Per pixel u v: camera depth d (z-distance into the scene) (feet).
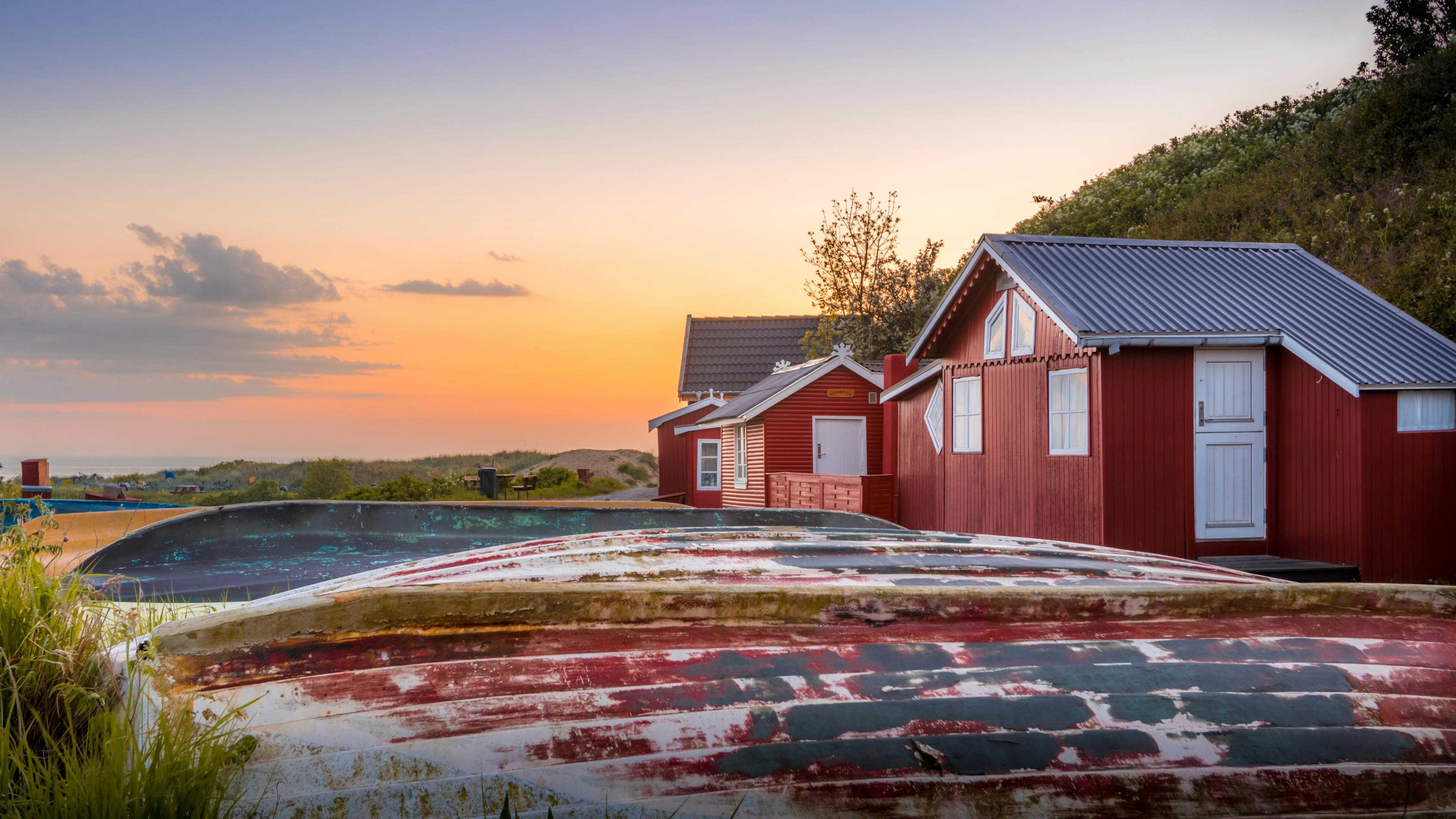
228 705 6.18
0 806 5.22
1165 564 12.90
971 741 6.72
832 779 6.28
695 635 7.46
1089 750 6.82
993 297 42.16
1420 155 63.82
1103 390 33.09
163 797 5.36
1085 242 40.70
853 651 7.52
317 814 5.63
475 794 5.84
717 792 6.09
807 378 65.10
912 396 52.29
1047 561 11.62
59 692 6.29
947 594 8.22
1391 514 31.01
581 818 5.82
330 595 7.04
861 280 104.99
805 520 20.15
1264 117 98.17
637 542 12.35
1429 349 32.94
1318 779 6.97
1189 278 38.24
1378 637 8.67
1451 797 7.05
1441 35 82.17
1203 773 6.83
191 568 15.46
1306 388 33.12
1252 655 8.17
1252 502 34.14
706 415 92.68
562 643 7.13
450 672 6.63
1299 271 39.83
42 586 7.22
